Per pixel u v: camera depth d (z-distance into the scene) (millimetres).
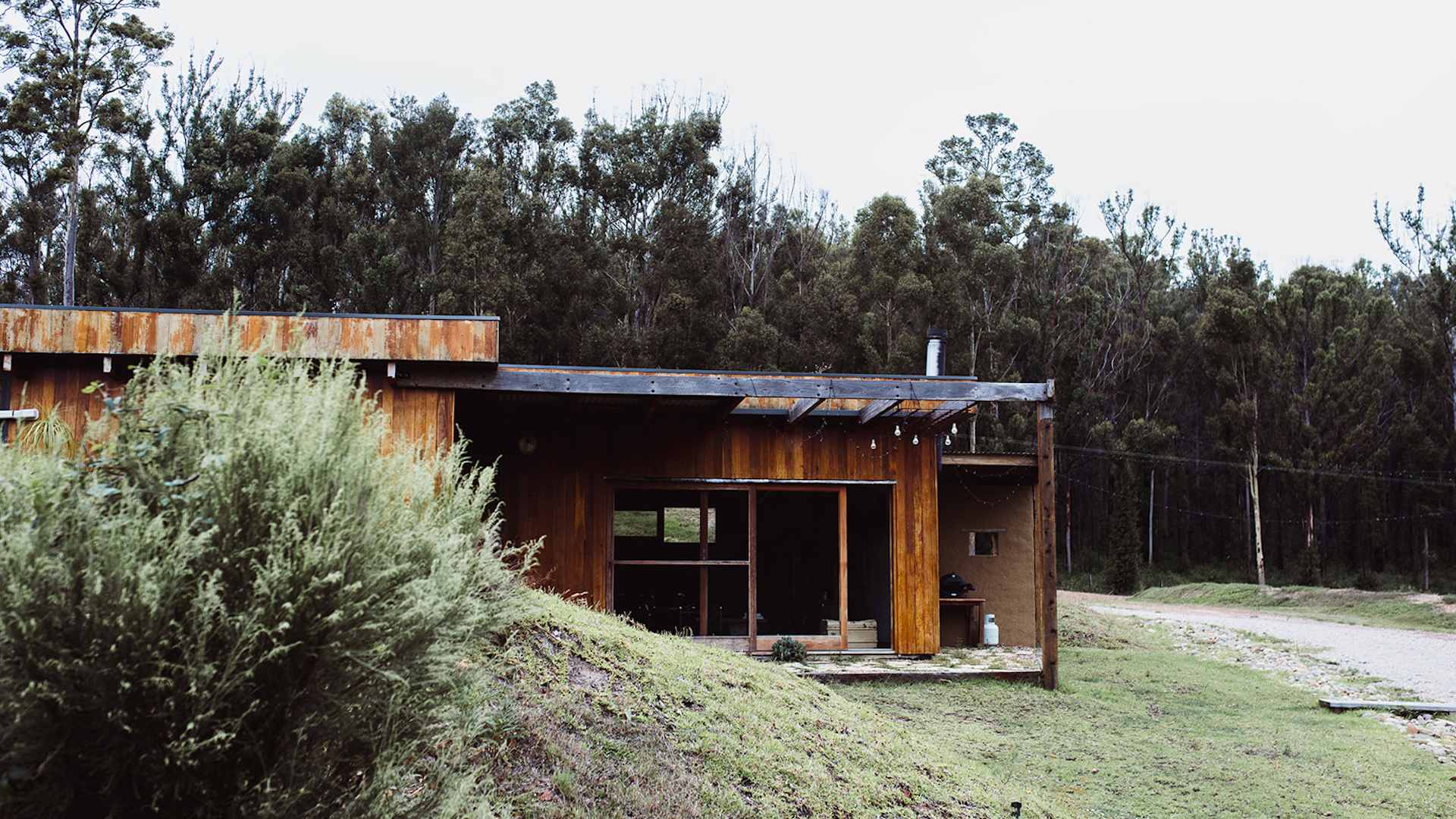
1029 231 47812
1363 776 8711
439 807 3234
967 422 37312
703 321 37344
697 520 25312
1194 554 46219
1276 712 11695
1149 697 12109
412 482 3303
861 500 15281
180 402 2893
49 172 31000
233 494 2752
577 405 11953
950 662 13203
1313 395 40969
